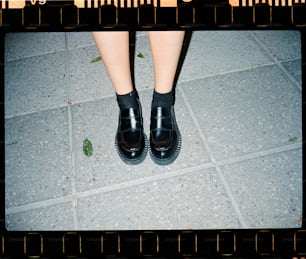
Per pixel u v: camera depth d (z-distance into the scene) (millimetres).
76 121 2023
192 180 1738
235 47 2391
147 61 2316
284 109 2010
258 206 1646
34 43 2523
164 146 1794
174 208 1652
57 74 2285
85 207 1678
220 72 2227
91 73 2281
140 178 1765
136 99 1896
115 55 1662
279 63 2268
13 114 2082
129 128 1834
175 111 2018
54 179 1782
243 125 1942
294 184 1709
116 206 1673
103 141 1923
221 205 1654
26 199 1718
